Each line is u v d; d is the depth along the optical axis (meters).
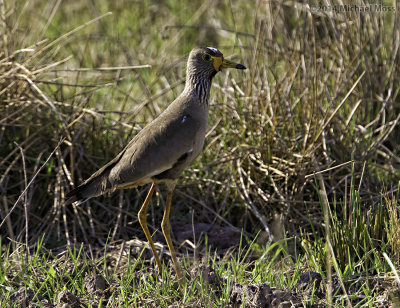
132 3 18.36
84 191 8.99
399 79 11.91
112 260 9.39
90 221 10.22
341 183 10.34
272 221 10.19
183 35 16.55
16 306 7.59
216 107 11.79
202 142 9.07
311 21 10.85
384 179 10.72
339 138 10.67
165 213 8.95
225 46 15.30
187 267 8.85
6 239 10.02
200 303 7.41
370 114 11.74
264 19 12.62
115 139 11.36
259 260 8.46
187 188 11.00
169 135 8.66
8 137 10.92
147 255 9.47
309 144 10.71
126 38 16.62
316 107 10.65
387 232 8.38
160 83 14.23
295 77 11.46
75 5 18.20
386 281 7.55
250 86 11.48
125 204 10.84
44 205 10.52
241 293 7.41
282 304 7.11
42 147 10.95
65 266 8.48
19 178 10.66
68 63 15.23
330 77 12.30
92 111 10.95
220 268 8.34
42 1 18.23
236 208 10.67
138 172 8.63
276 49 12.30
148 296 7.88
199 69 9.06
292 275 8.30
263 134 10.81
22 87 11.00
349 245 8.36
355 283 7.72
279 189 10.37
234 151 10.84
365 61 11.59
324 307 7.17
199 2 18.06
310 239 9.73
